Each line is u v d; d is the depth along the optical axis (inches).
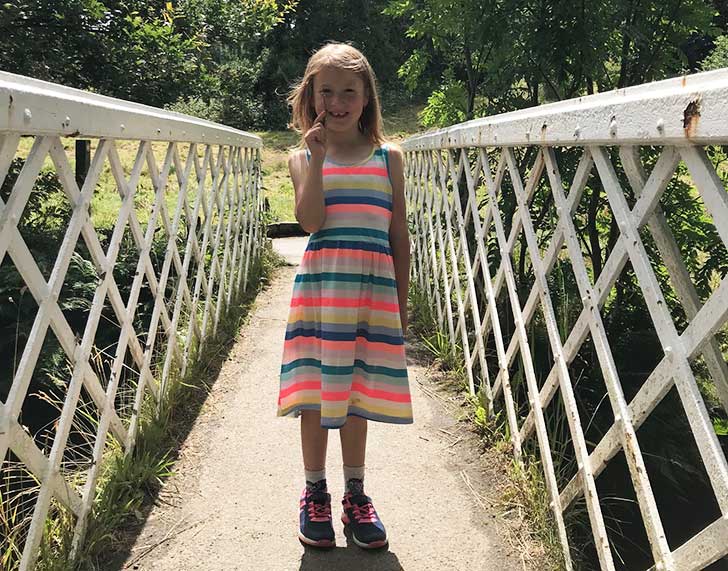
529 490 97.3
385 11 231.0
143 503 97.1
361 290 80.9
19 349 154.2
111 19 255.4
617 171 155.9
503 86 189.8
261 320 192.1
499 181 120.3
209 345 159.5
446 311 164.6
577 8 159.5
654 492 134.7
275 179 540.7
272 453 112.7
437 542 90.0
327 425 78.7
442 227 186.5
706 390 153.0
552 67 174.6
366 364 82.9
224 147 185.8
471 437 119.5
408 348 168.4
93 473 91.0
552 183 89.4
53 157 80.0
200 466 108.2
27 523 89.9
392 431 121.3
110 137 92.5
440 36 218.8
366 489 102.3
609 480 136.5
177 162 135.9
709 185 51.9
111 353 165.3
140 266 113.9
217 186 174.9
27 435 74.2
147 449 109.0
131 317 109.8
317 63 79.0
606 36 161.9
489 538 90.9
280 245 342.6
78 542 84.0
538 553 87.8
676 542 123.7
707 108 48.6
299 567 84.5
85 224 89.2
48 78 245.3
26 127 67.1
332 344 79.7
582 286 81.3
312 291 82.4
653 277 63.2
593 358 159.2
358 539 87.1
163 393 122.9
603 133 67.3
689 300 59.7
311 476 89.0
